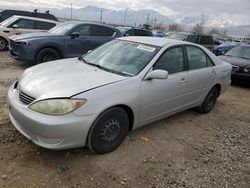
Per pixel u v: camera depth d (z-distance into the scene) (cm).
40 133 327
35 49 877
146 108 420
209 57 575
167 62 459
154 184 338
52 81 365
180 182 349
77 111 331
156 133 473
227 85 638
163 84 438
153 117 445
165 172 365
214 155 427
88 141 356
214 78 576
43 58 903
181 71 488
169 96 458
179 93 480
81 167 350
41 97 334
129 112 401
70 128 328
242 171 393
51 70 410
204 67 554
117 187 324
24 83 375
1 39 1238
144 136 454
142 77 409
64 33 938
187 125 530
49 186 312
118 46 490
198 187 344
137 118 412
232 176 378
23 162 347
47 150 376
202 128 528
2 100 549
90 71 411
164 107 458
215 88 604
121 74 412
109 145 382
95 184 324
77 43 949
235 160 421
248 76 922
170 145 439
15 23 1261
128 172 354
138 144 425
